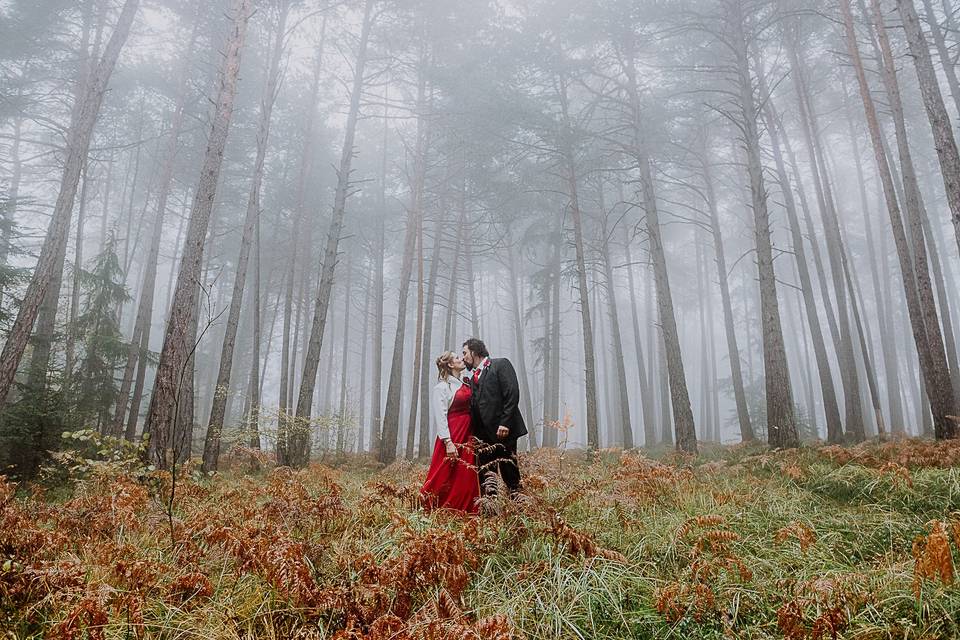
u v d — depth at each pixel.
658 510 5.10
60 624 2.48
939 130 8.71
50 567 2.90
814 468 7.43
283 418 11.90
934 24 16.02
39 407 10.02
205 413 28.12
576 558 3.63
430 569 3.09
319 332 13.79
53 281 13.71
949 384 9.88
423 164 20.20
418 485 5.39
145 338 15.84
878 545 4.26
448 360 5.53
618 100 17.38
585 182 23.86
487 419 5.04
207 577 3.20
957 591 3.02
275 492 5.04
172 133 18.50
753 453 11.51
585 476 6.80
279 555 3.00
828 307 19.27
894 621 2.88
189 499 5.64
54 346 13.73
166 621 2.85
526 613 3.08
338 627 2.85
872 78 21.98
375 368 27.17
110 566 3.34
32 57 19.25
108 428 13.91
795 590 3.14
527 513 3.93
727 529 4.15
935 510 5.05
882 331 25.03
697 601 3.11
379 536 4.05
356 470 13.16
